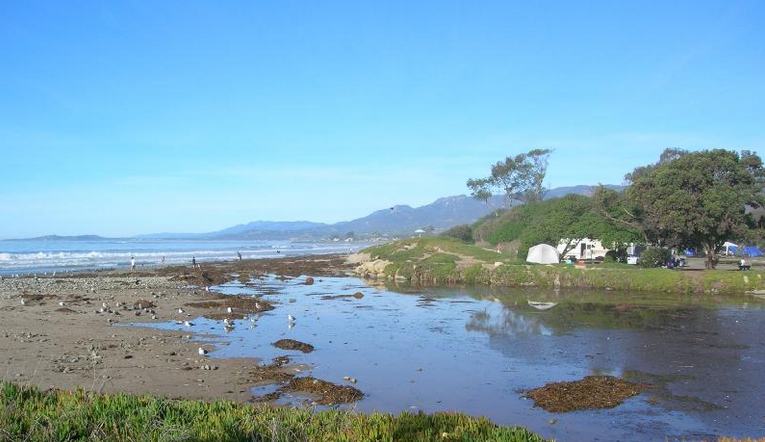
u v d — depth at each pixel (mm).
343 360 17750
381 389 14586
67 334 20141
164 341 19812
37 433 7297
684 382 15406
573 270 42469
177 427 7672
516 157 100562
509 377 15883
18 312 24766
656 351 19266
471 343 20609
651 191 44094
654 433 11641
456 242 62688
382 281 48281
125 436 7410
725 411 13023
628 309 29922
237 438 7410
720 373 16328
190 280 45125
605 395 14000
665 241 47031
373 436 7570
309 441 7531
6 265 64125
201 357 17578
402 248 65750
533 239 53844
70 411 8094
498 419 12414
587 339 21391
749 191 43406
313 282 47094
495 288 42000
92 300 29953
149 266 62031
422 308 30328
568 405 13273
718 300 33938
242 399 13352
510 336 22000
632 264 48094
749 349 19578
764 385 15117
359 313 28297
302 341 20719
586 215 51562
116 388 13664
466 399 13844
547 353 18969
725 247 77812
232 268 62406
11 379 13766
